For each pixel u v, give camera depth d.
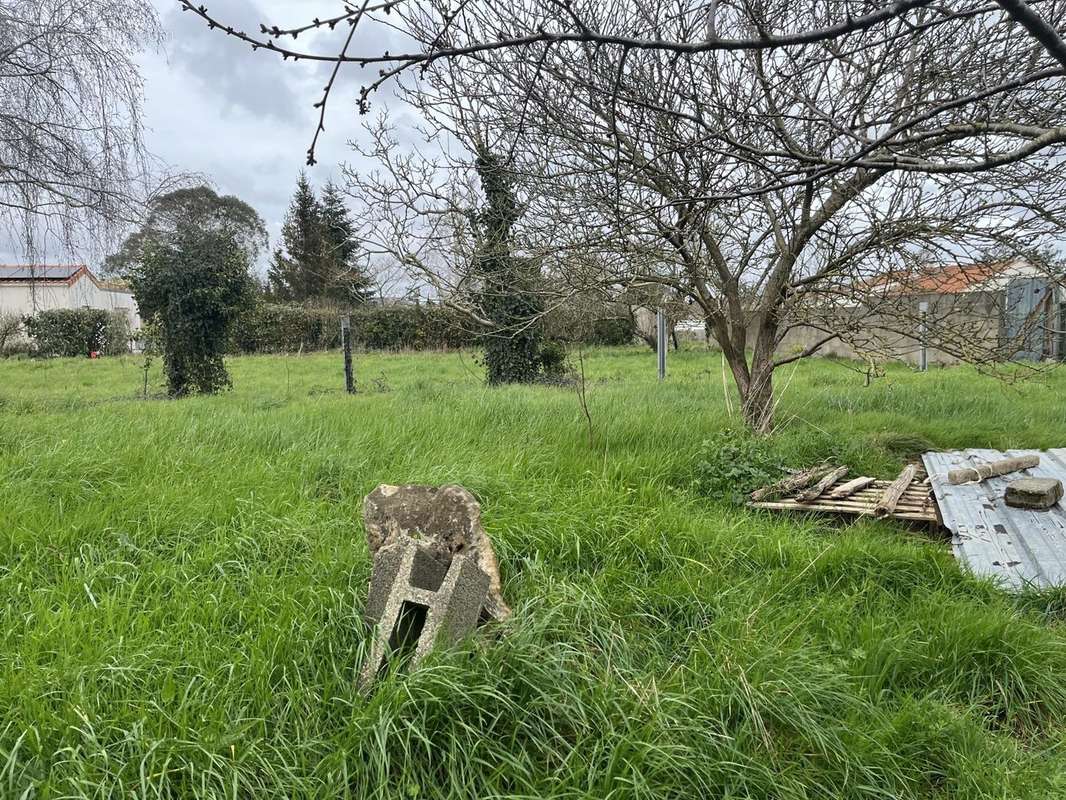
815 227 5.91
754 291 7.23
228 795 2.20
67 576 3.49
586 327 8.73
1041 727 2.98
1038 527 4.71
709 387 10.55
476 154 5.69
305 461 5.47
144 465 5.20
